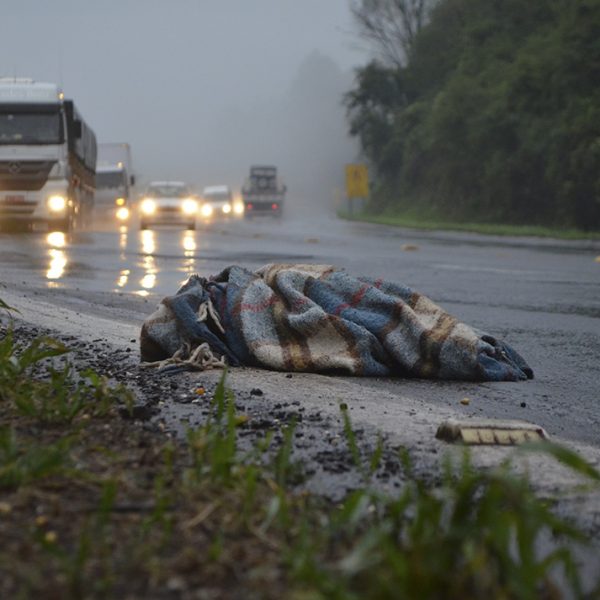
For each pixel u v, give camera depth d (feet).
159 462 40.75
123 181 507.71
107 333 87.45
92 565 29.66
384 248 271.69
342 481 41.96
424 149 654.94
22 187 285.23
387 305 73.67
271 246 266.57
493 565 27.86
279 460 41.47
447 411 60.39
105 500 32.12
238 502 35.04
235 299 73.97
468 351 71.97
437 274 177.68
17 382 54.44
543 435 50.78
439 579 26.32
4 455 38.01
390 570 27.45
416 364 71.61
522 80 514.68
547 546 36.45
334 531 32.99
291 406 58.44
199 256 208.85
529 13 620.49
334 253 238.89
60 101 288.51
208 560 30.14
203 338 71.26
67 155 290.76
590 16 491.31
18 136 285.02
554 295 140.77
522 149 505.66
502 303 128.77
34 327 88.69
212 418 52.80
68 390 57.26
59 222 288.30
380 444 44.42
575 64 491.31
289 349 71.41
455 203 592.19
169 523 32.27
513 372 73.56
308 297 75.46
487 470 44.83
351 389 65.16
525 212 513.45
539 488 42.86
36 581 28.45
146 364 69.72
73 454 41.22
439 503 30.94
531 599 26.50
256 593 28.19
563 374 77.41
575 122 460.55
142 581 28.84
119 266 175.32
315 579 27.25
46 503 34.65
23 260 185.37
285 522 32.91
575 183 455.22
